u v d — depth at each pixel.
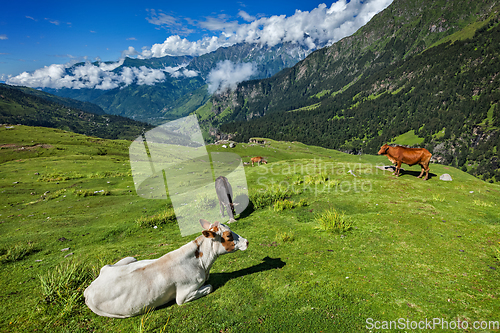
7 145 43.06
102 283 3.61
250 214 9.34
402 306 3.79
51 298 4.04
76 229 8.77
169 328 3.49
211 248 4.18
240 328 3.50
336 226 7.22
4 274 5.07
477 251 5.46
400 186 12.18
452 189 11.67
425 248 5.74
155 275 3.77
